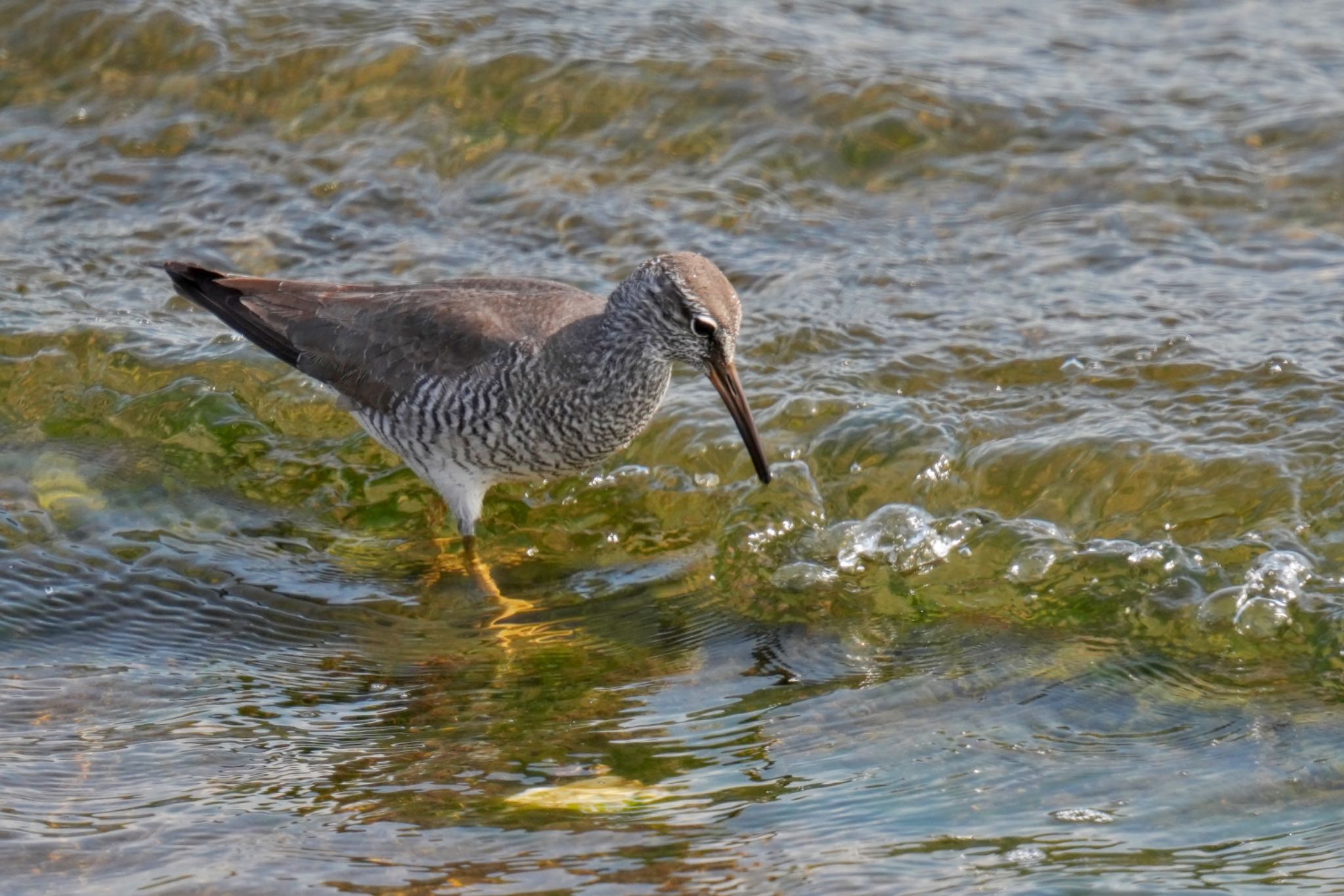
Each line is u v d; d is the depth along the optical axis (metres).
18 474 14.03
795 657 11.36
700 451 14.10
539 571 13.02
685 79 19.06
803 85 18.83
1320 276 15.41
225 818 9.43
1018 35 20.05
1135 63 19.25
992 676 10.90
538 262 16.67
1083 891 8.48
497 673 11.34
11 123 19.31
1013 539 12.40
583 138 18.62
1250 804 9.27
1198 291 15.37
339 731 10.53
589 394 12.89
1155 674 10.83
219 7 20.53
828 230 17.08
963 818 9.24
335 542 13.41
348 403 13.55
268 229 17.42
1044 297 15.55
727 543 12.95
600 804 9.55
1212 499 12.53
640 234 17.09
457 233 17.31
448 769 9.99
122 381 15.33
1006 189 17.42
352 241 17.20
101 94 19.66
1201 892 8.43
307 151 18.73
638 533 13.50
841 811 9.37
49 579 12.45
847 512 13.17
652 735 10.37
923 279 16.03
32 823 9.36
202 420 14.80
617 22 20.12
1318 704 10.35
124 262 17.00
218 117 19.31
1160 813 9.23
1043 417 13.77
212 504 13.80
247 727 10.56
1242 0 20.64
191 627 11.98
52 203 18.03
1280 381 13.73
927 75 18.95
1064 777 9.65
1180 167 17.25
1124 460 13.00
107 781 9.85
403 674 11.35
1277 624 11.19
